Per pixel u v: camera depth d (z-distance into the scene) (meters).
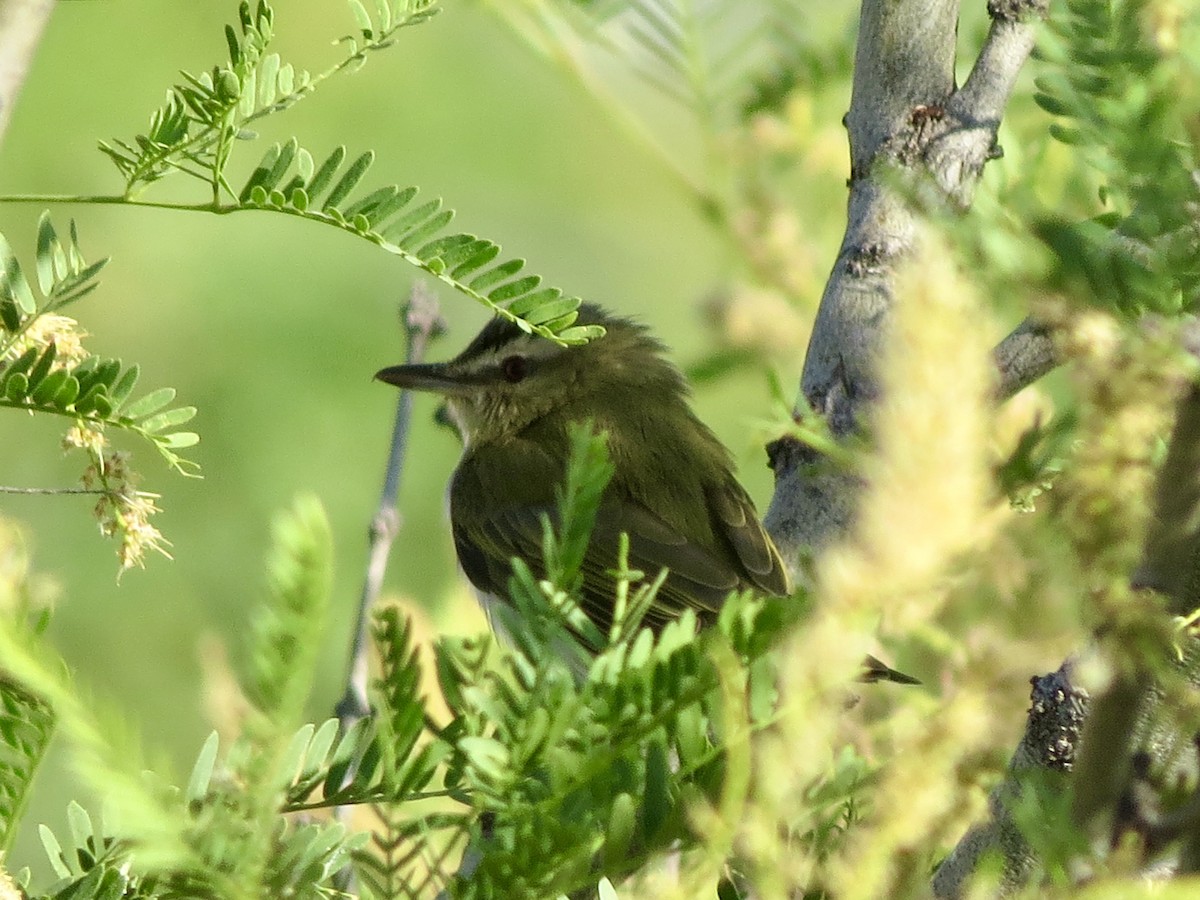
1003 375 7.49
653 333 16.27
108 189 15.82
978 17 10.97
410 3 6.03
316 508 3.31
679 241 17.69
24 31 4.92
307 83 5.90
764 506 15.85
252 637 3.32
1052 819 4.26
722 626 3.86
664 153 11.56
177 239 15.91
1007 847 5.47
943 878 5.57
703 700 4.08
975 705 3.90
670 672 3.95
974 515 3.55
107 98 15.86
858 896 3.86
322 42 15.80
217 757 4.93
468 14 16.81
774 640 3.83
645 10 11.03
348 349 16.28
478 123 17.02
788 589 8.43
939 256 4.06
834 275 8.61
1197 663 4.64
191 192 15.96
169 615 15.27
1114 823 4.66
